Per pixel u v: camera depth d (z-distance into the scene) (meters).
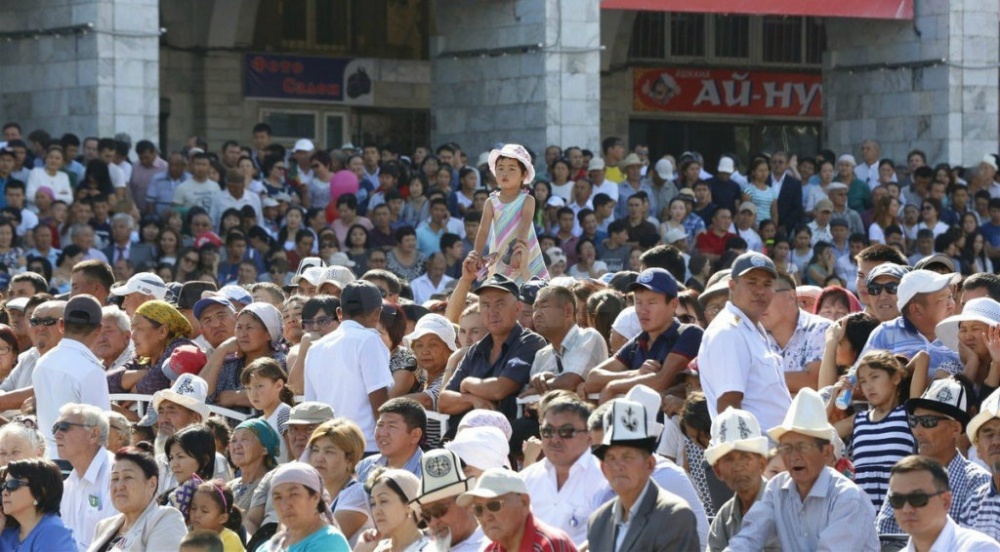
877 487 25.08
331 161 59.50
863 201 64.56
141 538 26.64
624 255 55.56
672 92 87.25
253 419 28.88
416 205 56.97
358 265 52.50
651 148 87.75
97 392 30.98
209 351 34.03
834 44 79.06
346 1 81.38
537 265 34.47
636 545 21.67
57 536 26.59
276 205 56.03
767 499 22.97
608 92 85.81
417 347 31.00
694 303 31.28
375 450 29.50
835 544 22.30
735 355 25.72
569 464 24.16
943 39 74.88
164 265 50.88
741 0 69.44
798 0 71.19
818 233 59.94
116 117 59.44
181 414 30.09
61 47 60.16
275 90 79.62
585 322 31.20
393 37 82.56
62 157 54.22
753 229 59.03
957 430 24.11
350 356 29.50
